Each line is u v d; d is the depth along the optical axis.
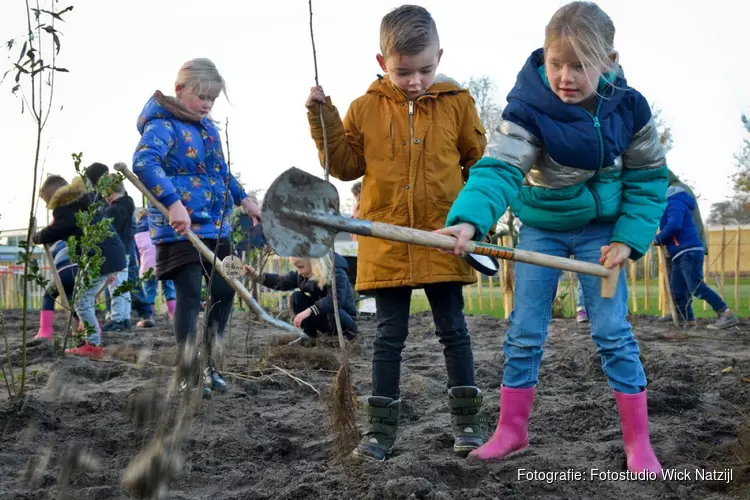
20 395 3.77
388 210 3.22
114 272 6.02
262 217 2.49
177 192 4.24
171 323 8.69
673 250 8.05
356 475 2.75
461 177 3.34
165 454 2.70
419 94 3.25
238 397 4.24
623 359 2.96
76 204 6.16
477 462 2.98
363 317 9.70
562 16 2.76
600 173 2.96
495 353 5.98
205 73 4.27
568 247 3.10
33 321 9.95
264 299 10.70
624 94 2.89
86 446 3.24
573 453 3.14
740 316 10.61
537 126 2.85
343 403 2.78
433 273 3.11
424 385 4.47
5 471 2.95
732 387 4.28
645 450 2.92
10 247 15.90
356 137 3.33
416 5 3.23
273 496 2.66
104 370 5.08
